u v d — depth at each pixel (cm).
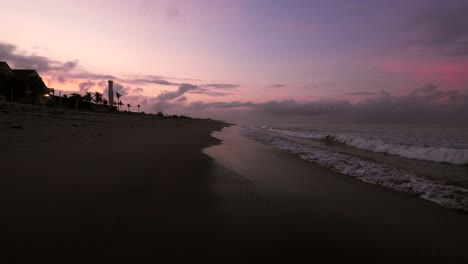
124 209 416
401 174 811
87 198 454
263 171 788
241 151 1262
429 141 1822
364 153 1343
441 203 518
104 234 325
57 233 320
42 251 276
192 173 700
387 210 469
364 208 477
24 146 948
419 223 411
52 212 384
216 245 313
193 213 415
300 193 562
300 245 323
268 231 360
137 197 479
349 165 953
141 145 1277
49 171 617
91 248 288
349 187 631
